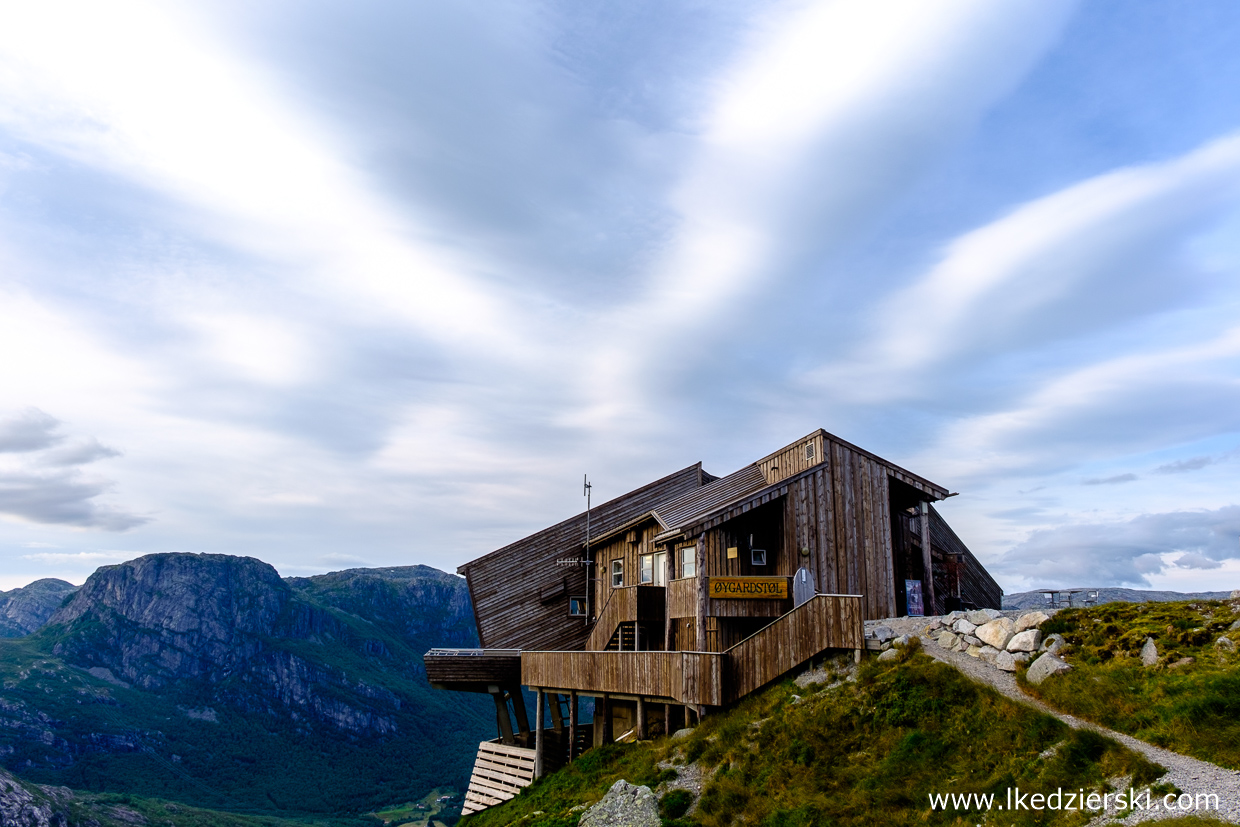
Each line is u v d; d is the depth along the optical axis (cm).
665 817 1598
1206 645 1420
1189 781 1048
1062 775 1174
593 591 3772
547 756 2748
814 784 1454
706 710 2011
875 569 2650
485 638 3541
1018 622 1733
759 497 2544
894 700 1582
